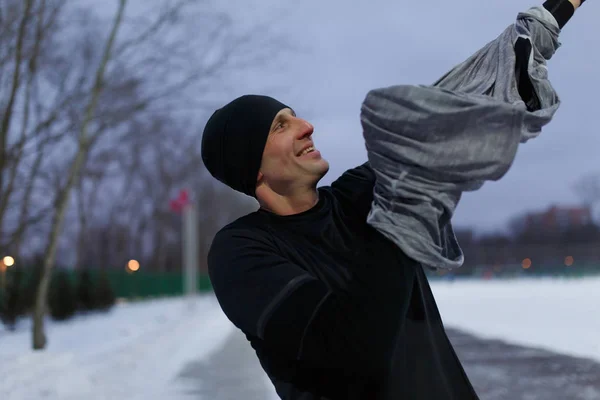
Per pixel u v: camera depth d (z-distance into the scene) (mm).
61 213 11773
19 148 11133
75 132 11609
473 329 15352
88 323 21844
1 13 10742
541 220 88438
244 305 1370
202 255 63281
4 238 13562
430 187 1243
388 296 1274
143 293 43219
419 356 1470
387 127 1239
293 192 1527
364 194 1500
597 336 12992
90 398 7238
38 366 8805
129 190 48031
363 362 1286
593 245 66625
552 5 1569
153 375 8867
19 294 17875
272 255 1415
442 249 1346
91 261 56125
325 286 1320
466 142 1202
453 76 1522
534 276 65000
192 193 29938
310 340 1287
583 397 6930
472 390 1548
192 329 18375
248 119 1520
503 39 1508
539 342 12320
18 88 10961
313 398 1388
